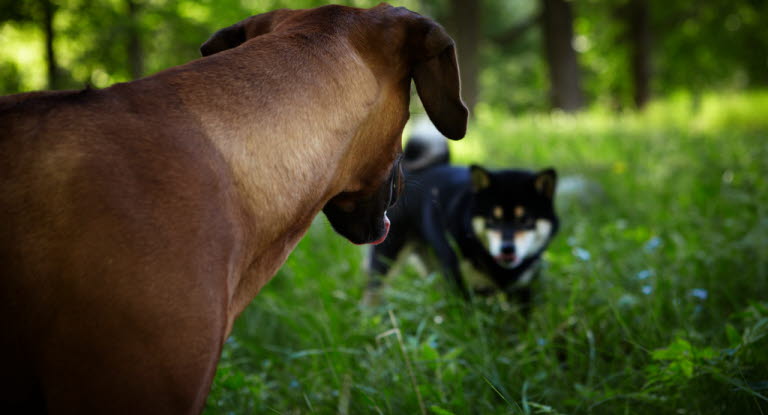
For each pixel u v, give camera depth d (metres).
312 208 1.61
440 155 5.12
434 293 3.64
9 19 10.16
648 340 2.91
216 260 1.27
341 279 4.36
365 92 1.66
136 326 1.14
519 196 4.00
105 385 1.13
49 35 10.33
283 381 2.99
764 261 3.70
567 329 3.22
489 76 31.62
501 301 4.08
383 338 3.22
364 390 2.48
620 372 2.72
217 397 2.45
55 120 1.19
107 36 9.97
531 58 32.28
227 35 1.92
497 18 30.16
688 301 3.35
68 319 1.10
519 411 2.23
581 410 2.55
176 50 11.07
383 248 4.35
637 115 15.53
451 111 1.76
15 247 1.09
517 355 3.10
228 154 1.37
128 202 1.17
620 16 23.22
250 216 1.41
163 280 1.17
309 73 1.56
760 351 2.42
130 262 1.14
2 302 1.09
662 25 22.34
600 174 7.50
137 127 1.26
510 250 3.81
